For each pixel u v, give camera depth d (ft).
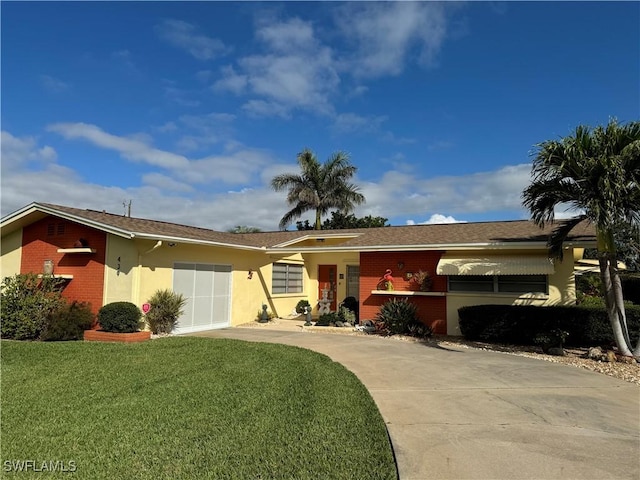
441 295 56.90
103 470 16.39
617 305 39.58
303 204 143.33
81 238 55.67
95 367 34.35
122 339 47.62
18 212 56.95
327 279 86.79
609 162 35.04
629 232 41.14
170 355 39.37
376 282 62.34
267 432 20.20
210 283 64.08
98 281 53.67
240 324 69.82
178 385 28.76
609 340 44.47
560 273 51.62
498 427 21.40
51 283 54.03
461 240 57.31
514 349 45.70
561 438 19.89
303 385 28.91
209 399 25.54
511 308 47.83
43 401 25.25
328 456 17.60
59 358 38.01
